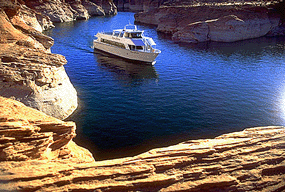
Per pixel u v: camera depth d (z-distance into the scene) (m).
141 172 11.68
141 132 22.22
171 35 79.00
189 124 23.77
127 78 37.47
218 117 25.25
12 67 20.89
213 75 39.09
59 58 25.08
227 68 42.97
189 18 80.50
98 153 19.12
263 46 61.28
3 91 20.36
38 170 10.71
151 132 22.27
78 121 23.73
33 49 25.92
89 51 54.53
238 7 78.38
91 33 75.19
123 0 179.25
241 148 14.03
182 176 11.95
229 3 96.19
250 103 28.78
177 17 84.38
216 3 101.19
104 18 119.19
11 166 10.84
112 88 33.03
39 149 12.00
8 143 11.14
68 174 11.01
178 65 44.91
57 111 23.23
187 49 57.91
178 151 13.24
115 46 50.78
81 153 14.75
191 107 27.47
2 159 10.93
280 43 65.00
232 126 23.59
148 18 108.38
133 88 33.22
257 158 13.34
